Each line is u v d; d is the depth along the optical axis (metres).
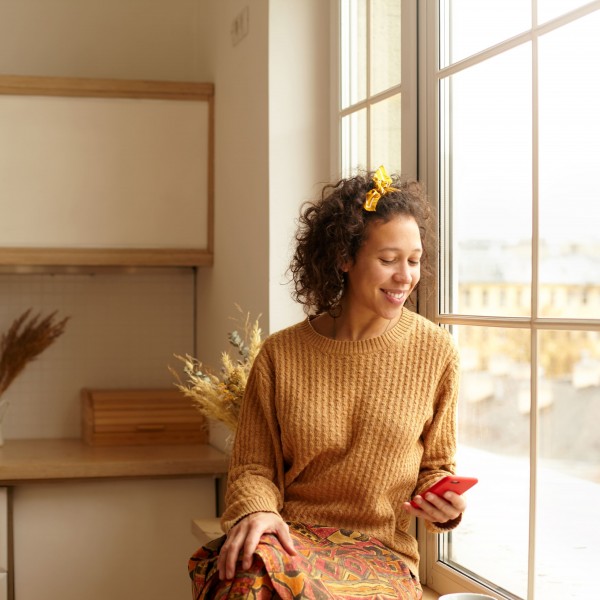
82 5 3.50
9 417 3.43
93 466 2.86
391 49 2.20
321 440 1.62
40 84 3.10
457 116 1.94
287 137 2.53
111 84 3.16
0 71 3.44
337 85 2.51
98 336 3.50
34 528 2.88
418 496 1.56
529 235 1.70
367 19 2.33
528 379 1.71
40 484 2.88
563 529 1.61
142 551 2.95
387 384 1.63
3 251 3.08
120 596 2.93
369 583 1.50
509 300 1.77
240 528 1.47
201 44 3.47
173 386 3.55
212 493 3.00
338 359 1.64
